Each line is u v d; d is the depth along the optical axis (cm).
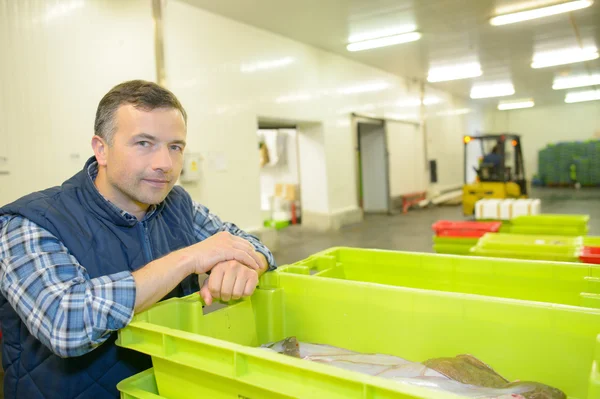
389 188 958
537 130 1755
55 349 82
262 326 123
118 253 109
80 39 390
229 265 107
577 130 1675
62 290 86
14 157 346
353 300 114
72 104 384
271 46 620
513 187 879
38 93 361
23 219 98
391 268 147
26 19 353
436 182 1202
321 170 761
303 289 122
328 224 761
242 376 69
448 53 803
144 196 103
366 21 599
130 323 86
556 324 89
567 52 820
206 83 515
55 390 102
